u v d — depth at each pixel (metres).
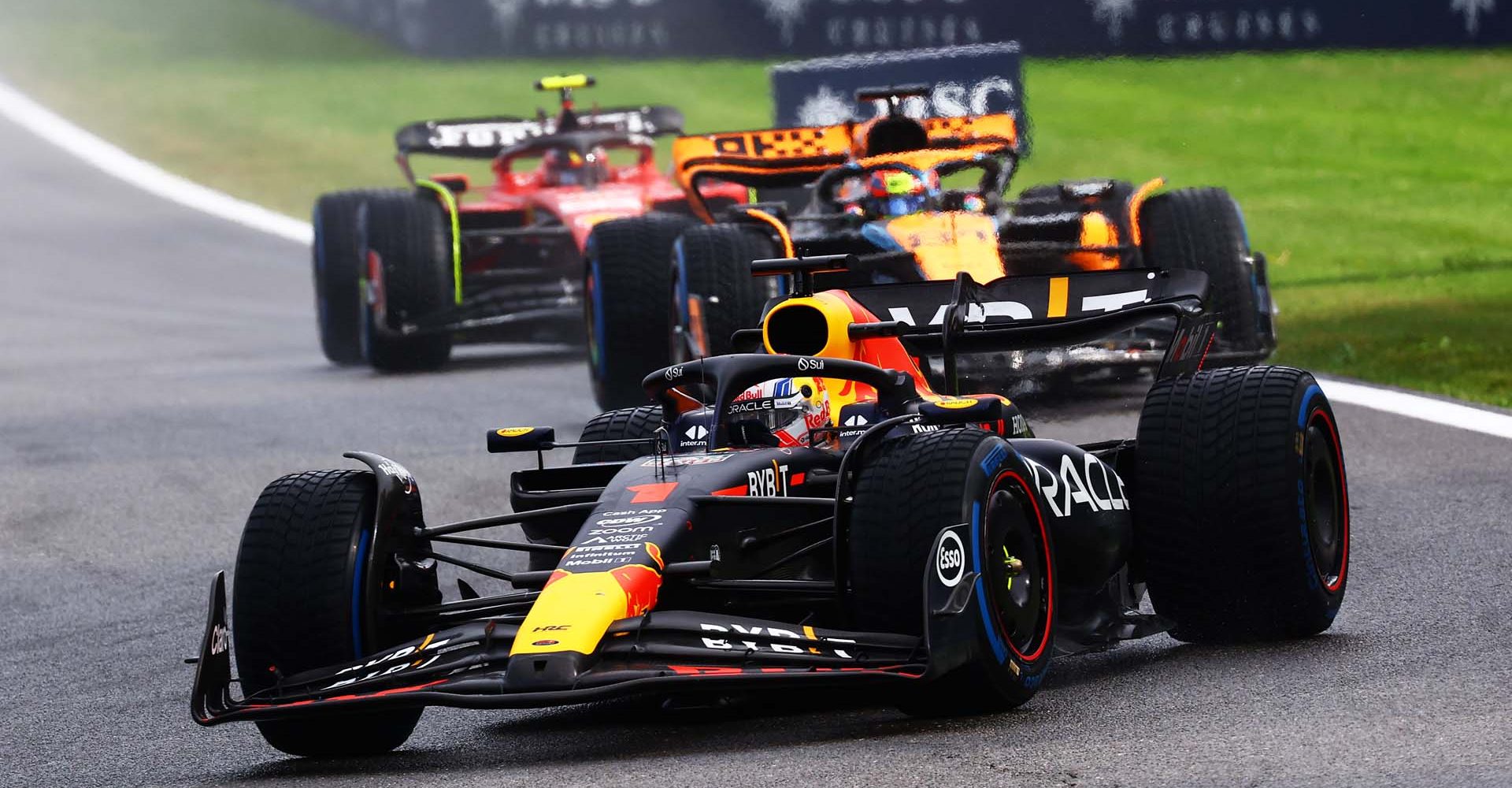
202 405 55.50
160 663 27.73
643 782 18.47
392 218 59.03
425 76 155.62
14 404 57.94
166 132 148.88
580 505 21.91
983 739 19.47
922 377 26.25
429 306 58.47
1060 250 42.16
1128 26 93.62
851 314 25.64
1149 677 22.69
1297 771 17.59
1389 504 33.69
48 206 125.00
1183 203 44.16
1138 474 24.50
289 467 44.16
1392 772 17.38
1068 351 33.28
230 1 195.00
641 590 19.91
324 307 63.66
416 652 20.36
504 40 147.38
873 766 18.47
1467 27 101.56
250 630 21.19
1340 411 44.03
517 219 62.91
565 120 66.44
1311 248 78.69
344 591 21.12
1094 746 18.92
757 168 51.25
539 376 57.81
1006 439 24.58
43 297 91.75
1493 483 34.88
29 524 39.75
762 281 42.06
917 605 19.75
